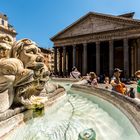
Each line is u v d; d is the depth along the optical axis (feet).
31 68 16.14
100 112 18.69
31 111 15.20
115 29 181.37
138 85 27.81
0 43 15.70
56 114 17.85
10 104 13.41
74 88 36.04
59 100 22.99
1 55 15.38
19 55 15.92
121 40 185.98
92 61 252.21
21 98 14.65
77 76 71.56
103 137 12.29
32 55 16.17
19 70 14.07
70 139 11.84
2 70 13.05
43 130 13.32
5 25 215.51
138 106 14.43
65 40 221.66
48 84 22.70
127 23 175.01
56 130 13.38
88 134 10.90
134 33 170.40
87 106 21.47
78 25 211.82
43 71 17.49
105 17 190.29
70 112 18.66
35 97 17.03
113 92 23.36
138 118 12.71
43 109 16.24
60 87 28.68
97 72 191.83
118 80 32.30
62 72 230.48
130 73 214.07
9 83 12.98
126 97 18.75
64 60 222.28
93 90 29.37
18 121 13.29
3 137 11.24
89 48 242.99
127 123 13.74
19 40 16.05
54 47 232.12
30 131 13.15
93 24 200.34
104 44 216.95
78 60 245.24
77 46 223.51
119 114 16.44
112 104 20.27
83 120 15.90
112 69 182.60
